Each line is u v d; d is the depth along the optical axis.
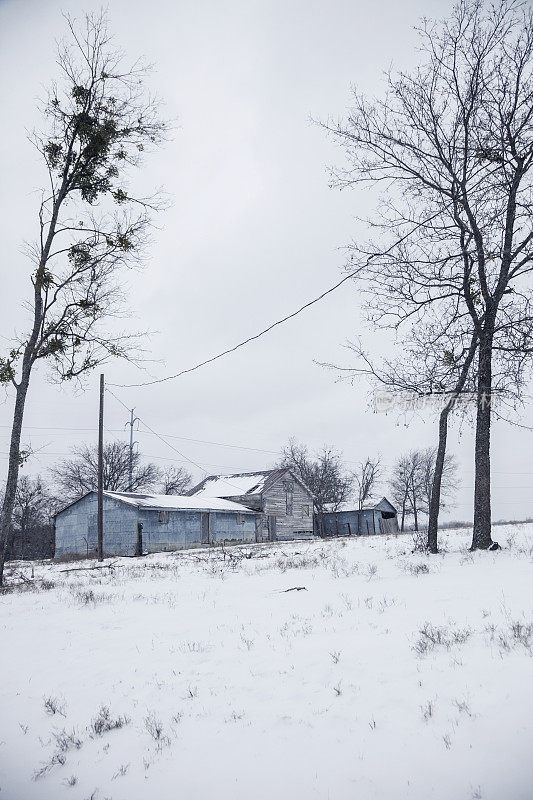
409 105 15.79
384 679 5.29
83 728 5.28
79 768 4.53
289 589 11.08
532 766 3.53
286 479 52.97
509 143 14.28
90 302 17.95
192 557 25.59
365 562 14.92
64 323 17.70
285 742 4.41
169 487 74.62
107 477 66.25
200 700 5.52
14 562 41.25
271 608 9.40
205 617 9.22
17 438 17.06
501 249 14.51
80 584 15.07
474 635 6.09
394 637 6.54
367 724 4.48
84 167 18.59
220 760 4.29
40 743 5.09
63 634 8.97
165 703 5.59
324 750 4.20
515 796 3.29
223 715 5.09
